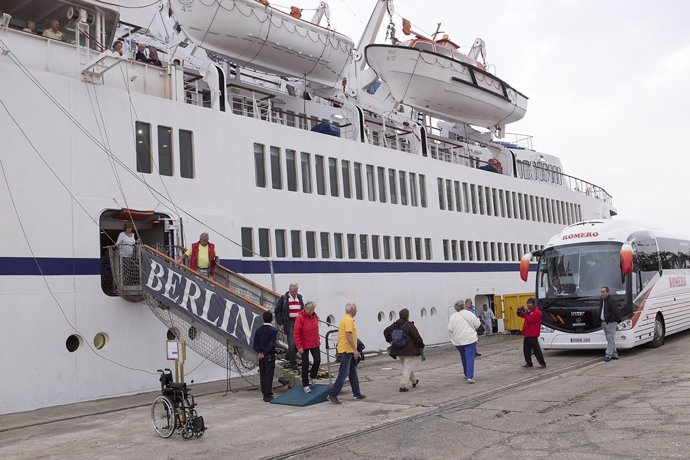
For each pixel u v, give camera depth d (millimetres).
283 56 20562
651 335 16062
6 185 12477
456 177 26297
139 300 13930
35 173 12906
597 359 14867
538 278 16547
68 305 13031
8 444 8867
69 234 13242
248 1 19094
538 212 31562
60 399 12680
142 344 14039
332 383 12078
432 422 8539
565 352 17172
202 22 18625
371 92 27875
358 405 10445
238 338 12117
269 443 7945
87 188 13672
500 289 27703
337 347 10953
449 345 23203
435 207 24734
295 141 19078
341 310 19766
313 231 19219
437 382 12688
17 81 12859
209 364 15234
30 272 12570
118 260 13711
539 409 8852
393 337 11805
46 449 8367
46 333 12648
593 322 15211
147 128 15086
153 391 14078
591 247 15836
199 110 16266
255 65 20641
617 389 10055
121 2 19250
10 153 12594
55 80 13438
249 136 17609
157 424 9328
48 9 15602
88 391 13109
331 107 22734
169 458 7500
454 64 26188
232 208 16688
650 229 17719
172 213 15227
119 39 17594
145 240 16594
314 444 7684
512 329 26312
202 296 12383
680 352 14758
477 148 30891
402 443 7441
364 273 20781
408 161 23734
